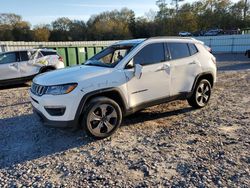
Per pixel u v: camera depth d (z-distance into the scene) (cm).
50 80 432
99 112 442
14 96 882
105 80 440
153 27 7844
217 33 5481
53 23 7044
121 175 332
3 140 469
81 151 410
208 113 585
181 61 551
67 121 418
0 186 318
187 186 301
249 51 2416
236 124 503
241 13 7656
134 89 476
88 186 310
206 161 357
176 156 376
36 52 1123
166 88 527
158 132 478
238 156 367
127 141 441
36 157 396
